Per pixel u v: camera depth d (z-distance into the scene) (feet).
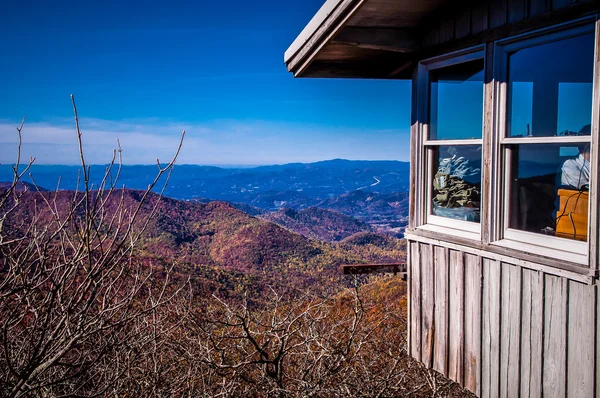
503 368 11.34
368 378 20.31
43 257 7.82
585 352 9.41
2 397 8.09
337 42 13.99
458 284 12.84
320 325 22.13
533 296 10.57
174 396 16.33
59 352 8.11
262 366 18.43
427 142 14.24
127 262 8.78
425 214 14.53
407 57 15.25
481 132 12.24
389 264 21.04
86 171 7.56
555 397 10.03
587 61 9.63
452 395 22.66
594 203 9.20
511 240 11.25
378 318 25.85
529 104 10.97
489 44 11.64
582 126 9.89
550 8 10.05
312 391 17.76
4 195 8.36
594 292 9.24
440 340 13.55
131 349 12.69
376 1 12.34
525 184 11.18
